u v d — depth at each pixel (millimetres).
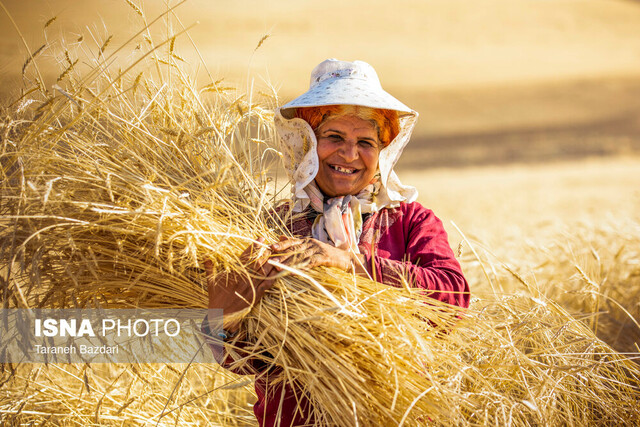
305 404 2270
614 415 2559
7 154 2186
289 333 2178
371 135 2504
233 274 2215
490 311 2939
